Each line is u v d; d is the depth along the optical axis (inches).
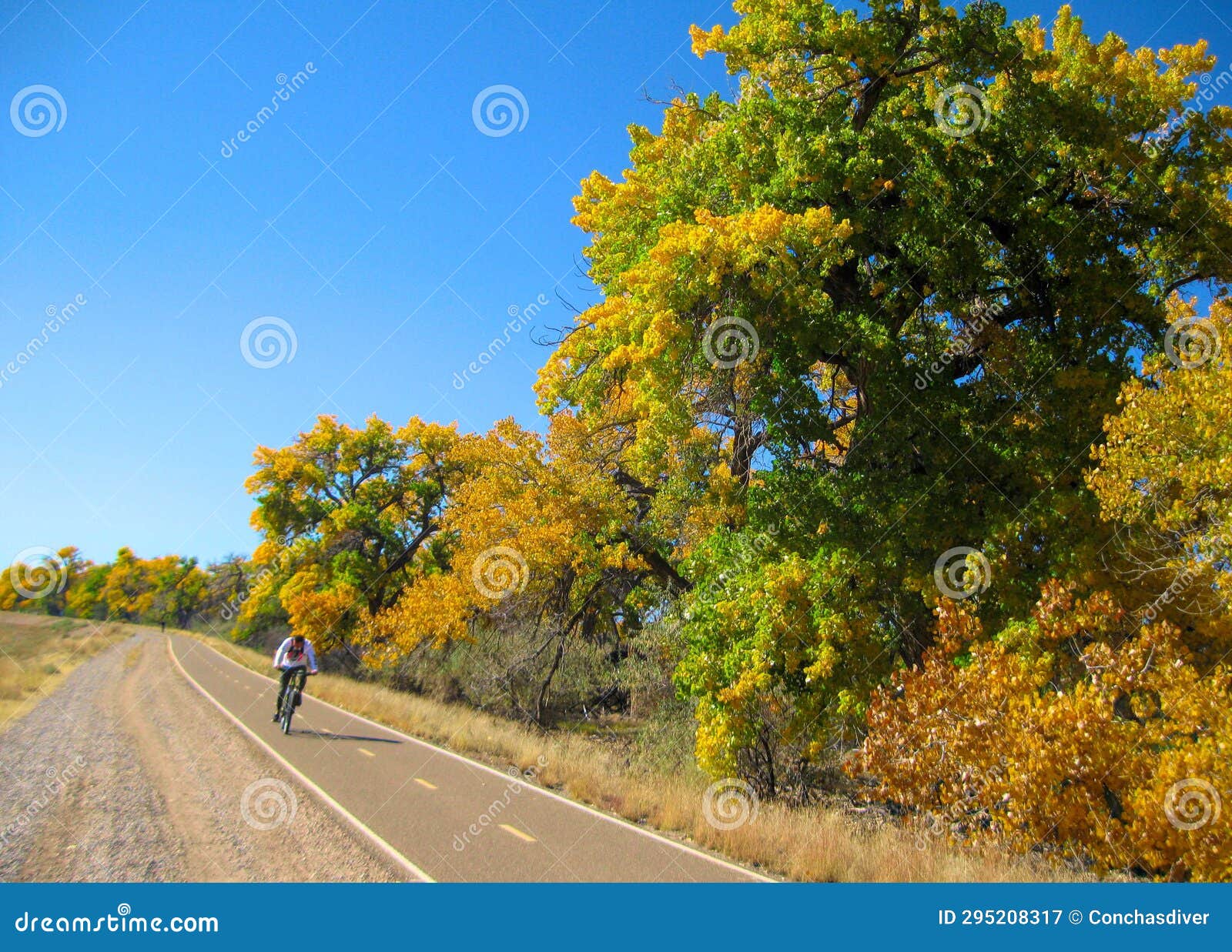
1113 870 366.6
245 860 288.7
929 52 613.3
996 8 594.9
